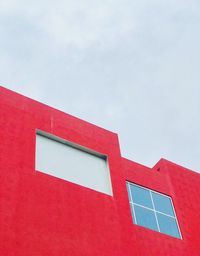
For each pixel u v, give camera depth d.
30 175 15.70
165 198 21.08
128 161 21.11
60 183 16.39
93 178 18.17
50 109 18.81
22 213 14.41
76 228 15.45
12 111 17.25
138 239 17.91
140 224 18.70
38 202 15.11
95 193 17.34
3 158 15.45
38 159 16.86
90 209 16.53
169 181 22.08
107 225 16.52
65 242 14.75
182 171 23.47
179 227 20.19
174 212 20.77
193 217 21.22
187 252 19.19
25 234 13.97
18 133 16.69
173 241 19.17
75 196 16.47
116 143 20.39
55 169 17.11
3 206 14.16
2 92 17.62
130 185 20.08
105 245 15.80
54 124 18.36
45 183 15.91
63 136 18.27
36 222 14.53
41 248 14.02
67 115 19.31
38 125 17.70
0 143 15.82
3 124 16.50
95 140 19.50
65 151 18.12
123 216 17.42
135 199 19.61
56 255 14.21
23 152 16.22
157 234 18.88
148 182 20.97
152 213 19.69
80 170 18.00
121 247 16.22
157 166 23.38
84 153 18.81
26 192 15.09
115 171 19.06
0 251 13.12
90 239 15.54
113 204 17.53
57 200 15.73
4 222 13.80
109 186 18.41
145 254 17.58
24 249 13.62
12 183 14.97
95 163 18.88
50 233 14.61
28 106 18.05
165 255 18.22
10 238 13.57
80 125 19.47
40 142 17.48
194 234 20.36
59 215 15.34
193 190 22.84
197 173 24.23
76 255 14.73
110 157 19.42
